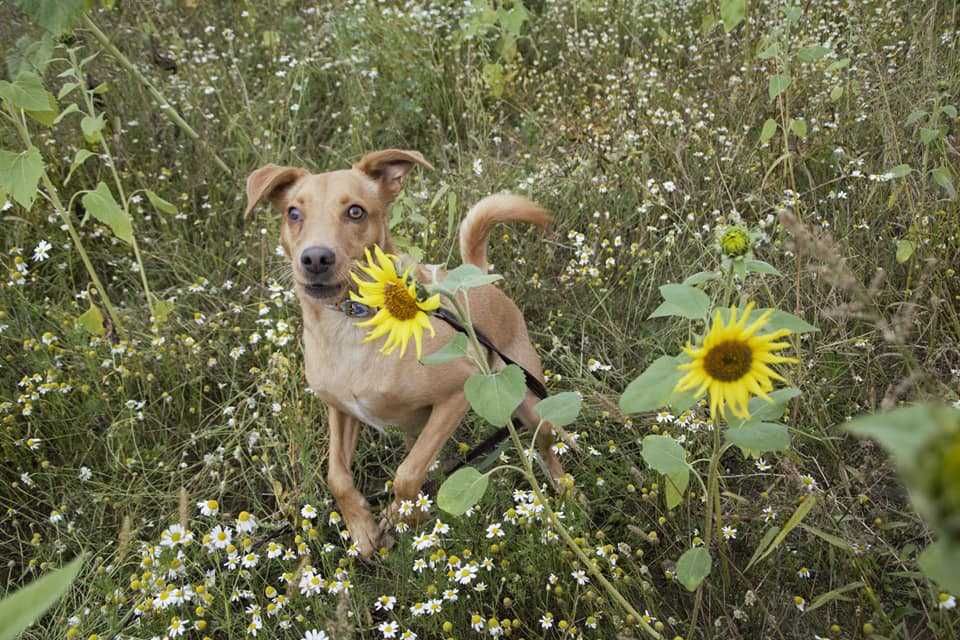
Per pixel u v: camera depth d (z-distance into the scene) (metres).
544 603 0.90
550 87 1.72
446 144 1.59
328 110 1.73
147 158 1.58
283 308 1.25
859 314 0.70
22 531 1.08
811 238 0.70
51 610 0.96
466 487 0.74
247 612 0.89
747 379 0.63
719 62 1.61
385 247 1.08
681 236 1.33
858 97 1.42
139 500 1.04
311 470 1.06
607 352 1.24
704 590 0.91
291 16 2.00
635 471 0.96
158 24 1.88
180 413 1.18
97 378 1.17
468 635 0.89
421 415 1.08
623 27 1.88
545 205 1.41
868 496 0.97
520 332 1.18
